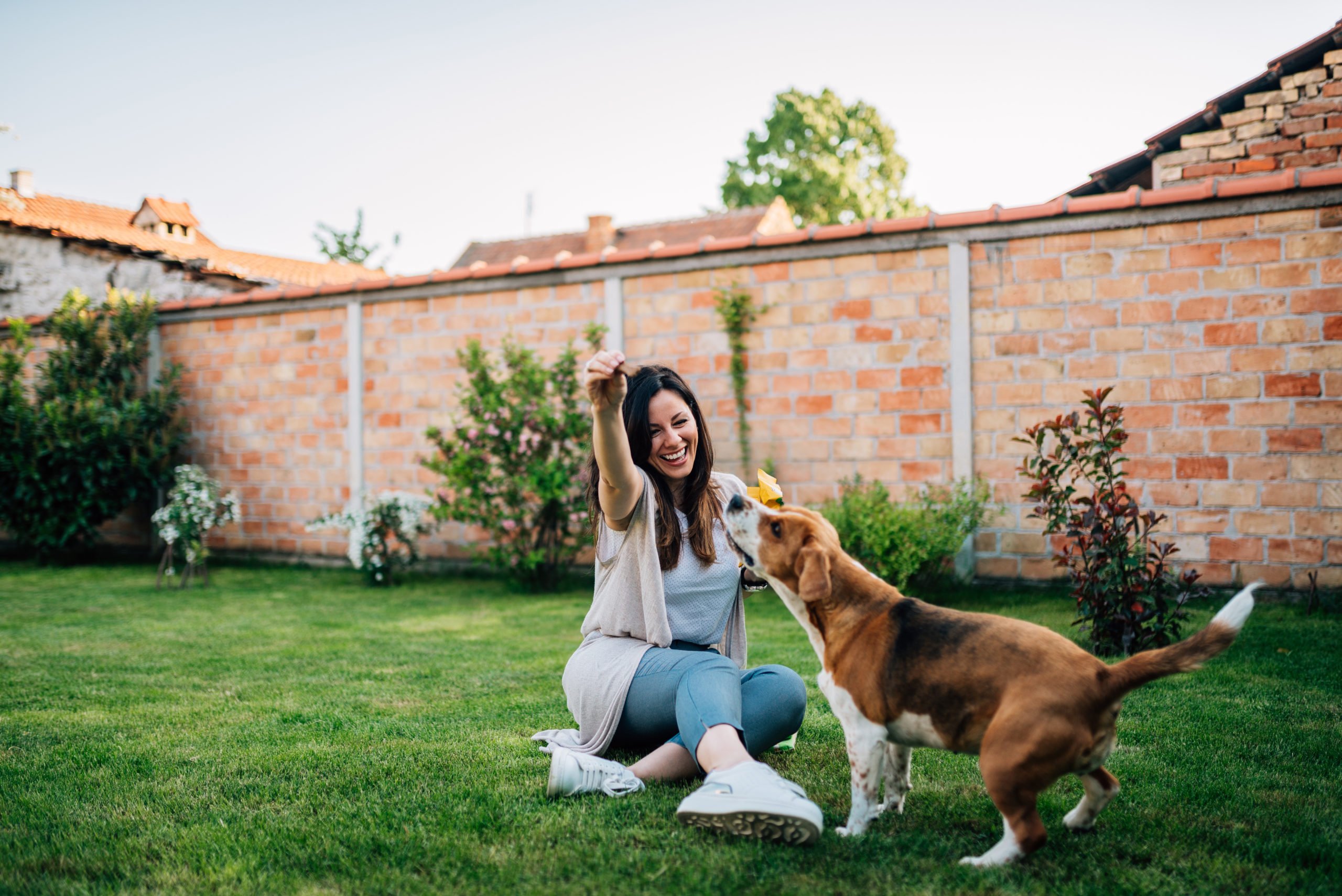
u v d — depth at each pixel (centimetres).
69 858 243
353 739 350
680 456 304
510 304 845
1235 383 611
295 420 952
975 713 228
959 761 319
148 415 984
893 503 673
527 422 763
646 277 788
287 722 378
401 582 830
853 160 3048
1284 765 307
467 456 758
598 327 788
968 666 229
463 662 496
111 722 380
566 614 654
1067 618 572
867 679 243
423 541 891
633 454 307
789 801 231
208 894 221
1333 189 583
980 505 669
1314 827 254
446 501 786
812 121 2991
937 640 238
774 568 264
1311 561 595
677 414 304
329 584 827
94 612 678
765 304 747
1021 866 224
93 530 985
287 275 1953
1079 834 249
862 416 718
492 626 611
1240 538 611
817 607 258
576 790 276
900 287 704
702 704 265
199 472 854
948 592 663
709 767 255
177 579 857
